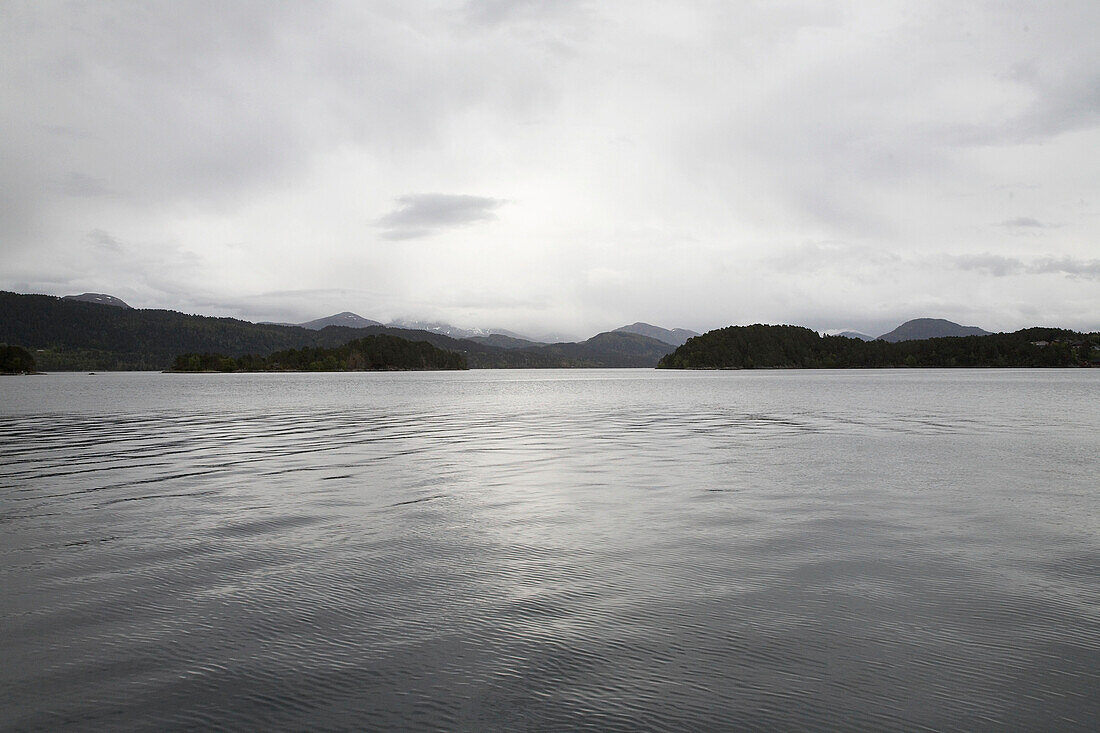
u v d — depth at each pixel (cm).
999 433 2914
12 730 545
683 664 657
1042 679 619
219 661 672
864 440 2659
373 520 1275
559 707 579
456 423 3728
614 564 983
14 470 1947
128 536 1159
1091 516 1268
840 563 976
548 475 1811
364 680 631
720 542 1098
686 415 4259
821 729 541
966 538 1109
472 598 846
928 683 614
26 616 790
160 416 4406
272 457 2231
